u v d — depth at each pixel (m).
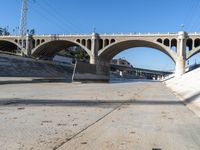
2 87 35.56
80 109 16.89
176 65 109.31
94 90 37.88
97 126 11.61
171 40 111.50
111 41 120.38
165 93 36.38
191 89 30.78
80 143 8.72
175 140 9.55
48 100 21.48
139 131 10.88
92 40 121.81
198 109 17.94
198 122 13.43
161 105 20.91
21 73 86.62
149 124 12.50
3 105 17.41
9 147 7.91
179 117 14.93
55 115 14.06
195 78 39.34
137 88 49.81
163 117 14.75
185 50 109.12
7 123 11.43
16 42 138.50
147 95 31.61
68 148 8.09
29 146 8.09
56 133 9.94
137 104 21.17
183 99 26.62
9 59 89.44
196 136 10.28
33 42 135.50
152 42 113.81
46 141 8.74
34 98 22.66
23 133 9.73
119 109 17.67
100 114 15.08
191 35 108.69
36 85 44.38
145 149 8.30
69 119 13.02
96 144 8.68
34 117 13.17
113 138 9.55
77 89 38.69
